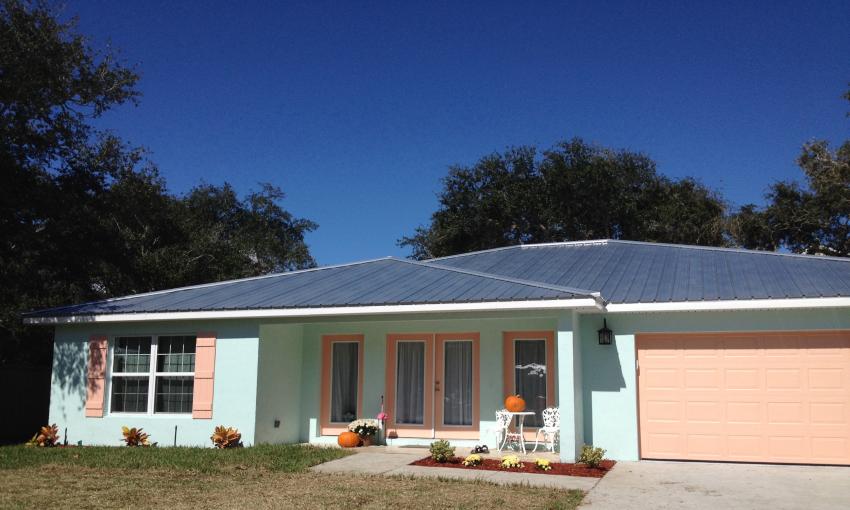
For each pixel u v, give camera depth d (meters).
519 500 9.55
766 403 13.29
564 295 12.93
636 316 14.05
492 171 38.47
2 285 23.39
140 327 16.36
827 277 14.12
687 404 13.70
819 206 33.56
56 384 16.95
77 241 23.53
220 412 15.27
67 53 20.89
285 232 49.72
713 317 13.66
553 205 36.38
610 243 20.45
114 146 24.17
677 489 10.54
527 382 15.02
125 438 15.60
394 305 14.05
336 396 16.41
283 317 15.12
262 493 9.97
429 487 10.38
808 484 11.00
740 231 35.62
